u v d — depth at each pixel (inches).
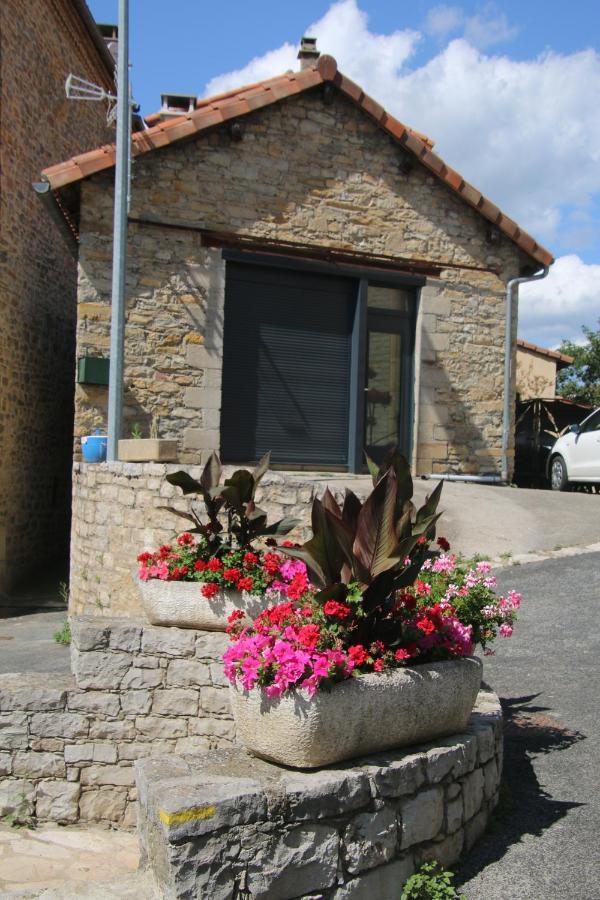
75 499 342.0
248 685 122.0
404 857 122.1
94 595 317.1
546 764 159.3
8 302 430.3
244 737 125.7
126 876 114.6
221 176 422.9
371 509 133.6
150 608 198.8
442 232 470.0
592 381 1005.8
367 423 466.0
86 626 194.2
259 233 429.7
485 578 173.6
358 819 116.8
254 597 191.5
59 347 519.5
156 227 412.5
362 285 454.9
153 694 194.9
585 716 180.7
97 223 398.6
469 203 470.6
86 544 326.6
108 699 194.2
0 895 120.6
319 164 442.3
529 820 140.5
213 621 194.7
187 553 206.8
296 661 119.0
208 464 213.0
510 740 170.2
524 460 648.4
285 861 110.3
